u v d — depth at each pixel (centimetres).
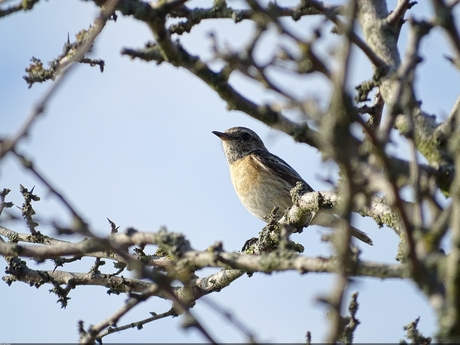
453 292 663
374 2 1063
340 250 659
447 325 661
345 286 654
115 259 1359
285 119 895
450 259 664
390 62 999
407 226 664
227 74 900
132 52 934
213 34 729
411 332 1010
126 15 915
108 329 1281
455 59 780
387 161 665
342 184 1186
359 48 980
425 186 775
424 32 744
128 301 882
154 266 1336
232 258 871
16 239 1419
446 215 703
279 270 837
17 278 1323
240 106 902
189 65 919
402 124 948
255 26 718
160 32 902
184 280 886
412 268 675
